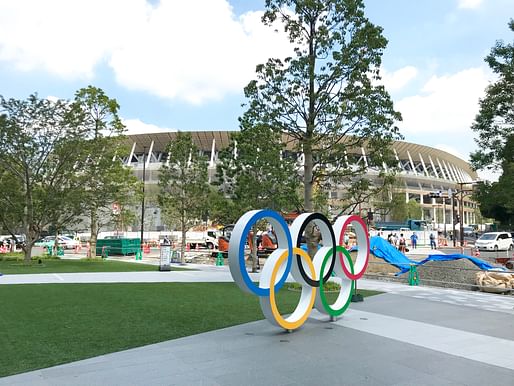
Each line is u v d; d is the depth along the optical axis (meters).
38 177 24.27
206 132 88.25
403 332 8.45
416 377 5.80
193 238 53.25
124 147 27.75
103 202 25.64
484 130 14.54
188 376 5.73
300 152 15.53
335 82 14.68
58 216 24.73
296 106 14.95
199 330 8.38
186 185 27.14
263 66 14.91
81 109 24.64
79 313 9.84
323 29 14.45
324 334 8.21
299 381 5.58
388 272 20.66
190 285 15.16
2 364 6.15
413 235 49.19
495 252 40.81
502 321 9.66
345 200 16.39
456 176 125.31
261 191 17.45
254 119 15.82
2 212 24.70
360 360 6.54
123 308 10.52
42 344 7.19
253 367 6.14
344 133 14.66
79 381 5.49
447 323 9.39
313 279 8.91
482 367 6.27
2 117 22.81
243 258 7.64
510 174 13.78
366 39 13.95
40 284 14.91
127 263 26.09
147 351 6.89
